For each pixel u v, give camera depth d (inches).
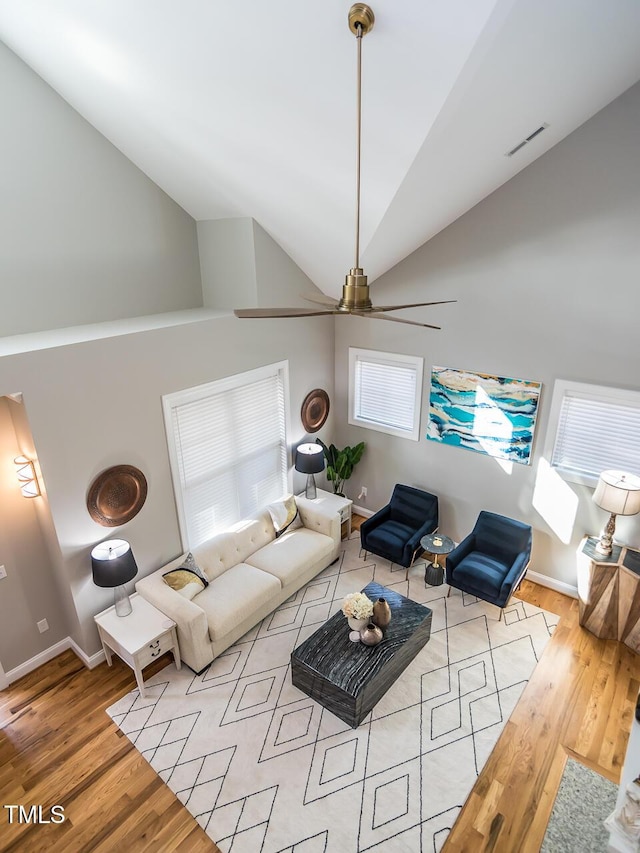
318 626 189.8
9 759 143.6
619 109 150.8
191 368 184.5
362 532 221.6
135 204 185.6
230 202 181.0
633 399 171.3
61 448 151.3
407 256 207.0
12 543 162.7
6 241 155.8
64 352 147.0
